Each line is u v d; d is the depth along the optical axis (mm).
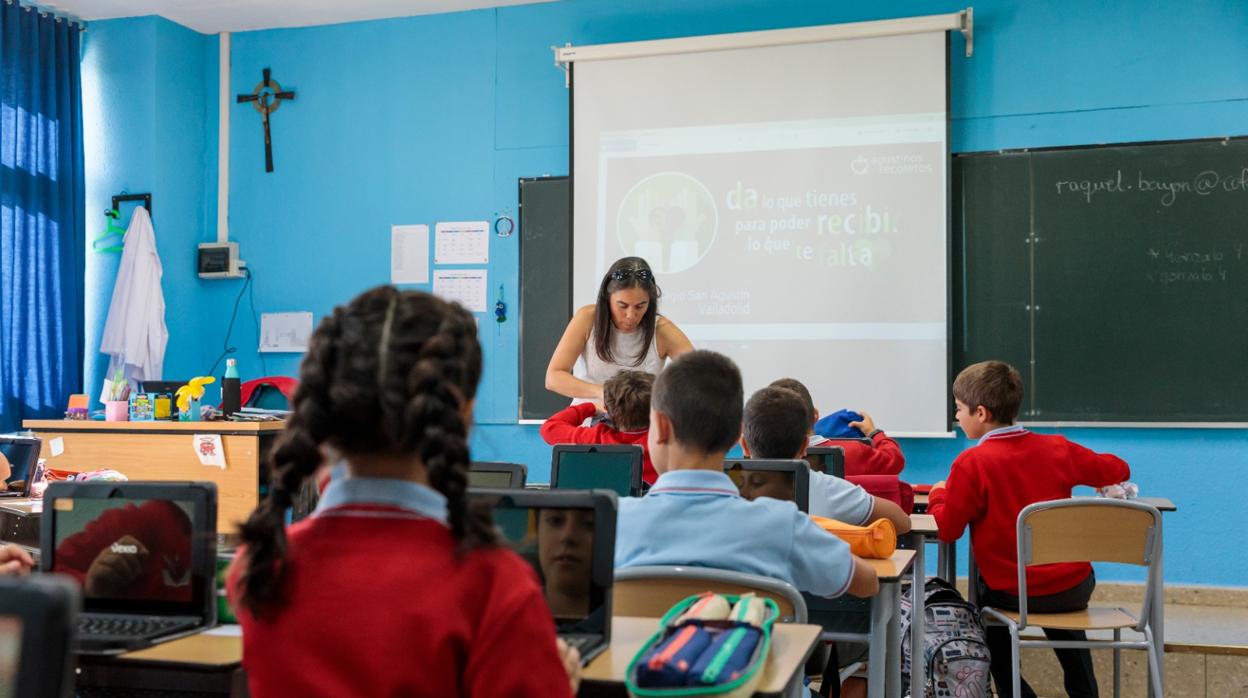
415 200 5535
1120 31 4629
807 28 4879
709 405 1668
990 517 3045
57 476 3250
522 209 5352
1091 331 4625
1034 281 4688
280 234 5734
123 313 5418
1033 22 4723
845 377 4852
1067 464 3070
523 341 5320
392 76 5602
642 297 3570
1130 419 4578
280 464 860
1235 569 4477
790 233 4934
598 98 5176
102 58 5660
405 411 827
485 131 5438
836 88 4883
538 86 5371
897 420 4781
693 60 5066
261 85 5785
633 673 1076
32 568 1385
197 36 5844
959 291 4773
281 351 5691
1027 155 4707
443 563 844
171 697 1184
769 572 1646
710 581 1587
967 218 4773
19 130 5215
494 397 5367
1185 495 4531
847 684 2721
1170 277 4551
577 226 5172
